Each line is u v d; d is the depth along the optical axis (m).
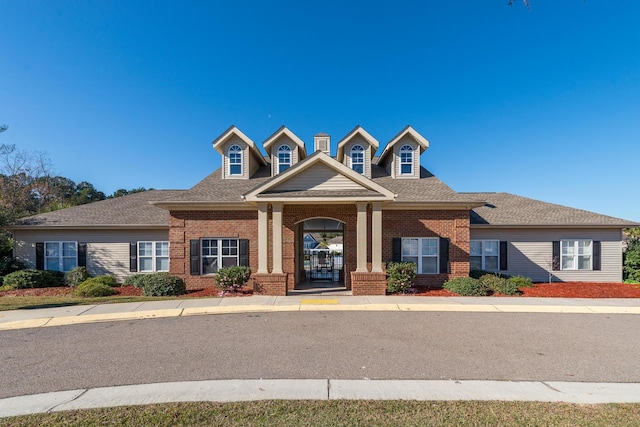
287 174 12.54
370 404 4.32
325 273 19.12
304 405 4.28
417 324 8.27
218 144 16.14
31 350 6.47
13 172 31.56
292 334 7.45
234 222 14.41
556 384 4.99
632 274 15.88
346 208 14.12
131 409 4.18
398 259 14.12
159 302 10.73
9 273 14.97
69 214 16.88
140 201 18.62
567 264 16.03
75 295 12.54
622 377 5.25
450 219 14.27
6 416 4.04
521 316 9.05
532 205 17.88
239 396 4.54
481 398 4.52
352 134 16.14
